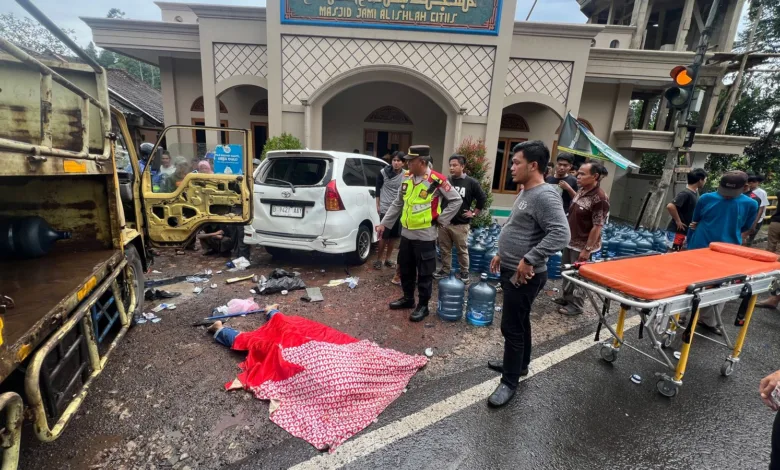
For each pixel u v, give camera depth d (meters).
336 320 3.96
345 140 12.84
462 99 9.30
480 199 4.97
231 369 2.99
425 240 3.87
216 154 4.91
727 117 12.76
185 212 4.29
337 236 5.11
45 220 3.05
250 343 3.14
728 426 2.62
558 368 3.27
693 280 2.67
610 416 2.67
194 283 4.91
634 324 4.26
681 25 11.99
